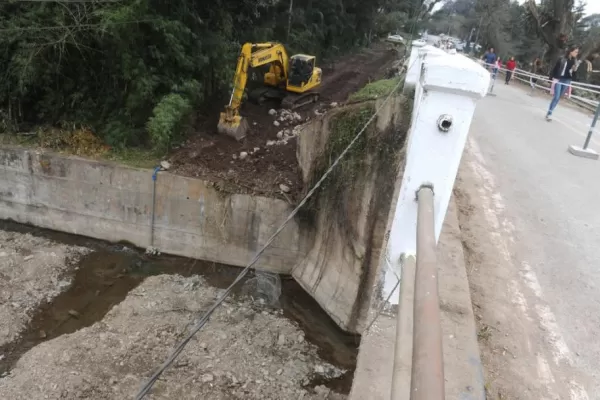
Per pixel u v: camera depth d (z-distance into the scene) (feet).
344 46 114.62
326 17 99.40
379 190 32.27
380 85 38.52
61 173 42.55
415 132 8.32
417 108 8.57
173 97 44.27
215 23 53.93
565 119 44.01
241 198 40.47
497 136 33.99
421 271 5.36
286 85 62.03
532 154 29.99
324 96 70.44
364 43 132.87
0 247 40.55
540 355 11.28
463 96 7.89
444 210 8.78
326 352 33.40
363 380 8.78
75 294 36.70
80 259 41.11
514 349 11.35
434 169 8.53
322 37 94.43
